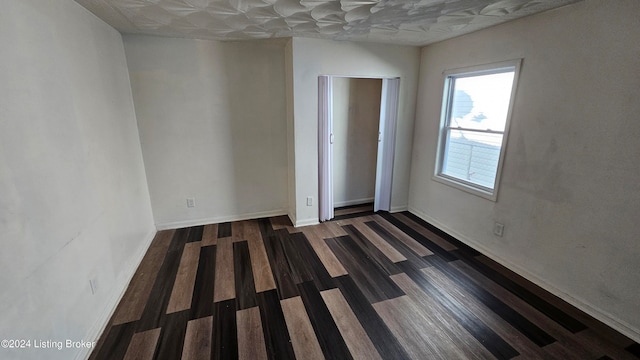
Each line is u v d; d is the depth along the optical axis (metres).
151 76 3.11
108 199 2.28
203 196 3.63
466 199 3.15
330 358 1.75
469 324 2.02
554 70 2.18
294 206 3.69
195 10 2.23
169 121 3.28
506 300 2.26
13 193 1.30
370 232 3.51
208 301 2.27
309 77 3.29
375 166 4.55
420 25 2.66
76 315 1.70
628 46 1.76
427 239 3.32
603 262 1.99
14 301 1.26
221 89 3.39
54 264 1.54
